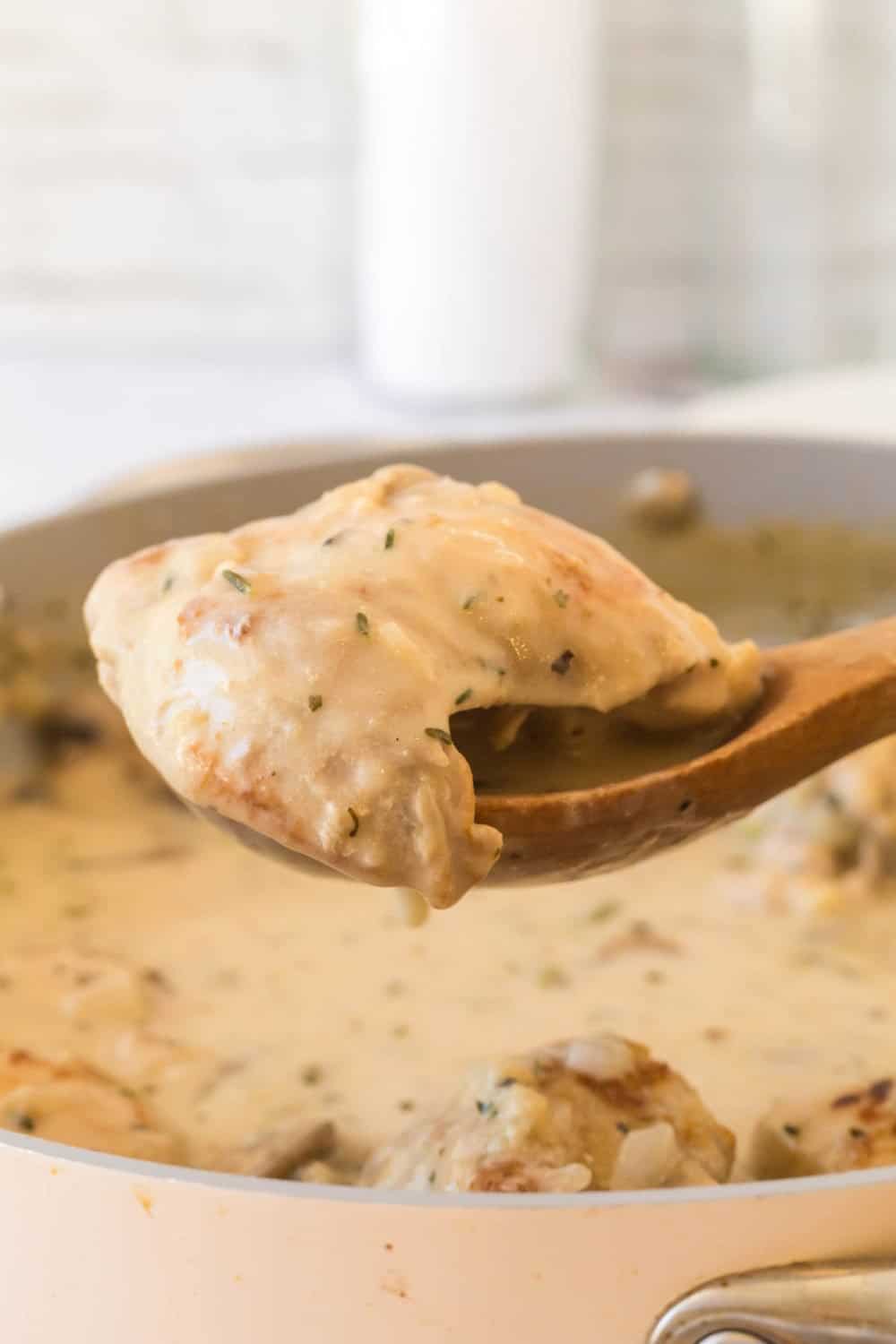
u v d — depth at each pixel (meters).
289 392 1.21
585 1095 0.54
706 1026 0.62
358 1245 0.46
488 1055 0.61
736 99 1.25
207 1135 0.58
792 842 0.67
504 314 1.14
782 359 1.31
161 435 1.11
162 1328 0.47
